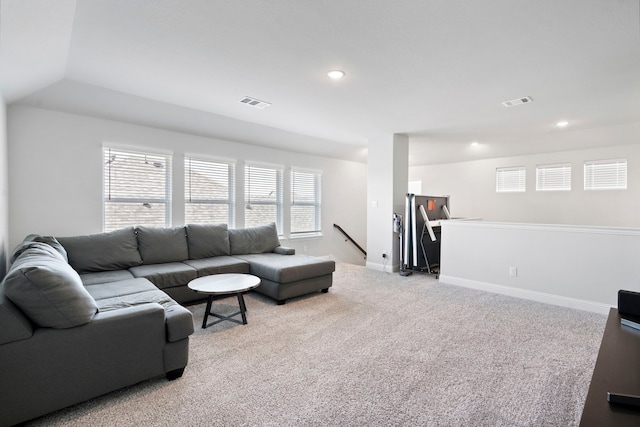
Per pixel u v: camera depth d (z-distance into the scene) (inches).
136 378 73.5
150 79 119.6
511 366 86.0
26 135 129.6
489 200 265.9
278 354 92.5
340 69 109.3
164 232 153.1
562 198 227.9
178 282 133.1
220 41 91.0
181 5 74.2
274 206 222.2
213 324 114.8
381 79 117.6
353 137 217.5
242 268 153.7
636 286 120.8
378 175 214.5
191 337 104.0
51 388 63.5
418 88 126.2
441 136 211.9
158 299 94.7
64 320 64.5
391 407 68.6
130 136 156.9
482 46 92.4
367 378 80.0
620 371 47.6
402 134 209.5
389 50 95.4
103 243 134.2
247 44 92.7
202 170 184.7
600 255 128.4
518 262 151.2
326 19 79.5
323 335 106.0
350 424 63.3
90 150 145.1
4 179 114.4
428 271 204.1
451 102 143.2
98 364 68.6
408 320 120.0
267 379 79.4
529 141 220.2
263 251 186.1
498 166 260.5
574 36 86.3
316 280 152.6
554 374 81.9
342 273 204.8
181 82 122.3
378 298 148.9
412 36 87.2
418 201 202.1
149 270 133.3
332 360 89.1
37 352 62.2
